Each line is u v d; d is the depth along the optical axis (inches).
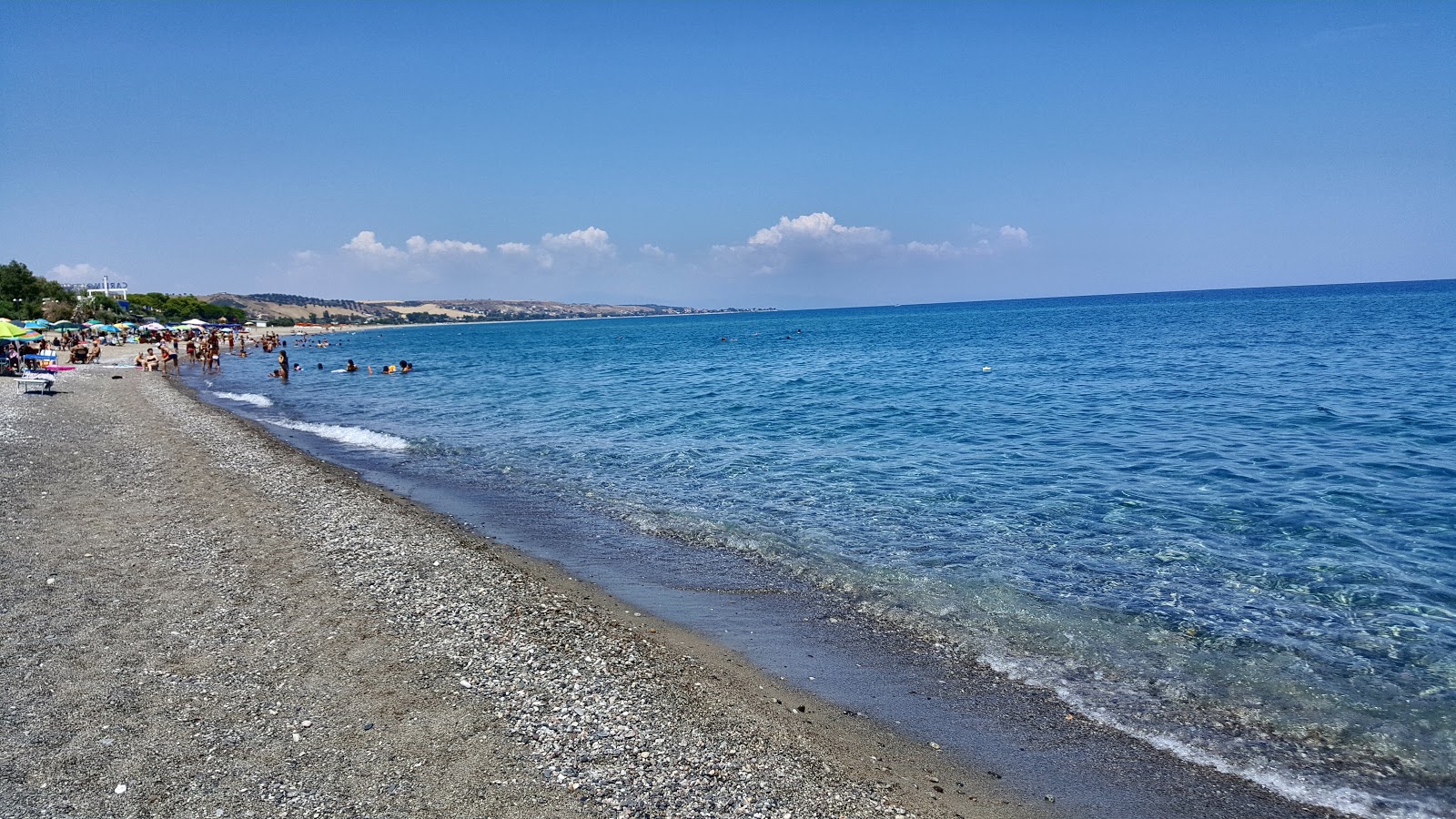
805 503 625.3
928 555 491.5
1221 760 277.0
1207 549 487.8
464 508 631.8
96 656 323.3
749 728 292.8
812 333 4717.0
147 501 588.7
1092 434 897.5
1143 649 359.6
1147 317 4490.7
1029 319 5073.8
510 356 3176.7
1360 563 453.4
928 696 323.6
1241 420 946.7
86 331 3257.9
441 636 356.2
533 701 299.7
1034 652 360.5
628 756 265.1
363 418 1229.1
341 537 512.4
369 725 277.0
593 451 884.6
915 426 1001.5
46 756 249.4
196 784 238.5
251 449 847.7
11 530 499.8
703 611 414.0
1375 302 4906.5
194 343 2780.5
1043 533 528.1
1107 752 283.0
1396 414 932.0
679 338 4849.9
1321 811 249.0
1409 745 281.9
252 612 377.1
